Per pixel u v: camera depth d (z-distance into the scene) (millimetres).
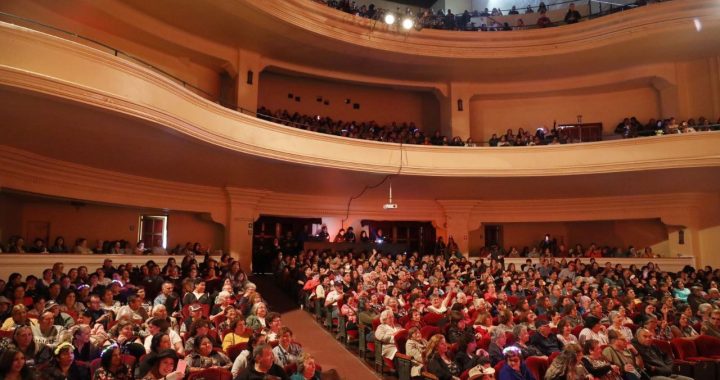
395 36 17406
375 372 8789
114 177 13820
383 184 17375
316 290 12336
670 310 10422
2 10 11742
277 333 7469
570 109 20219
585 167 16000
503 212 19516
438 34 17703
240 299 10133
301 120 18125
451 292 10930
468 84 20078
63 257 12305
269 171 15273
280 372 5906
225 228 16656
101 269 10641
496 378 6898
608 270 15000
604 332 8742
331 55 17734
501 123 20672
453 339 8211
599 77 19203
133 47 14930
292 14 15258
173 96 10750
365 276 12633
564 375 6488
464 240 19328
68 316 7543
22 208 13766
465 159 16609
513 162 16578
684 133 15062
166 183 15234
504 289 12898
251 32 15828
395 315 9977
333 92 20281
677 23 15930
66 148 11344
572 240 20703
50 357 6094
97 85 8883
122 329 6691
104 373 5359
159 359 5203
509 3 22031
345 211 19000
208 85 16969
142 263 14430
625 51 17484
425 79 19922
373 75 19516
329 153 15109
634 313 10617
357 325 10109
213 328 8172
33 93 8062
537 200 19188
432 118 21203
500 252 19062
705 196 17266
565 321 8414
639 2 17422
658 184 16734
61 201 14258
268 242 18766
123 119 9742
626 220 19391
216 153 13078
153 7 14180
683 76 18094
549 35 17672
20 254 11273
